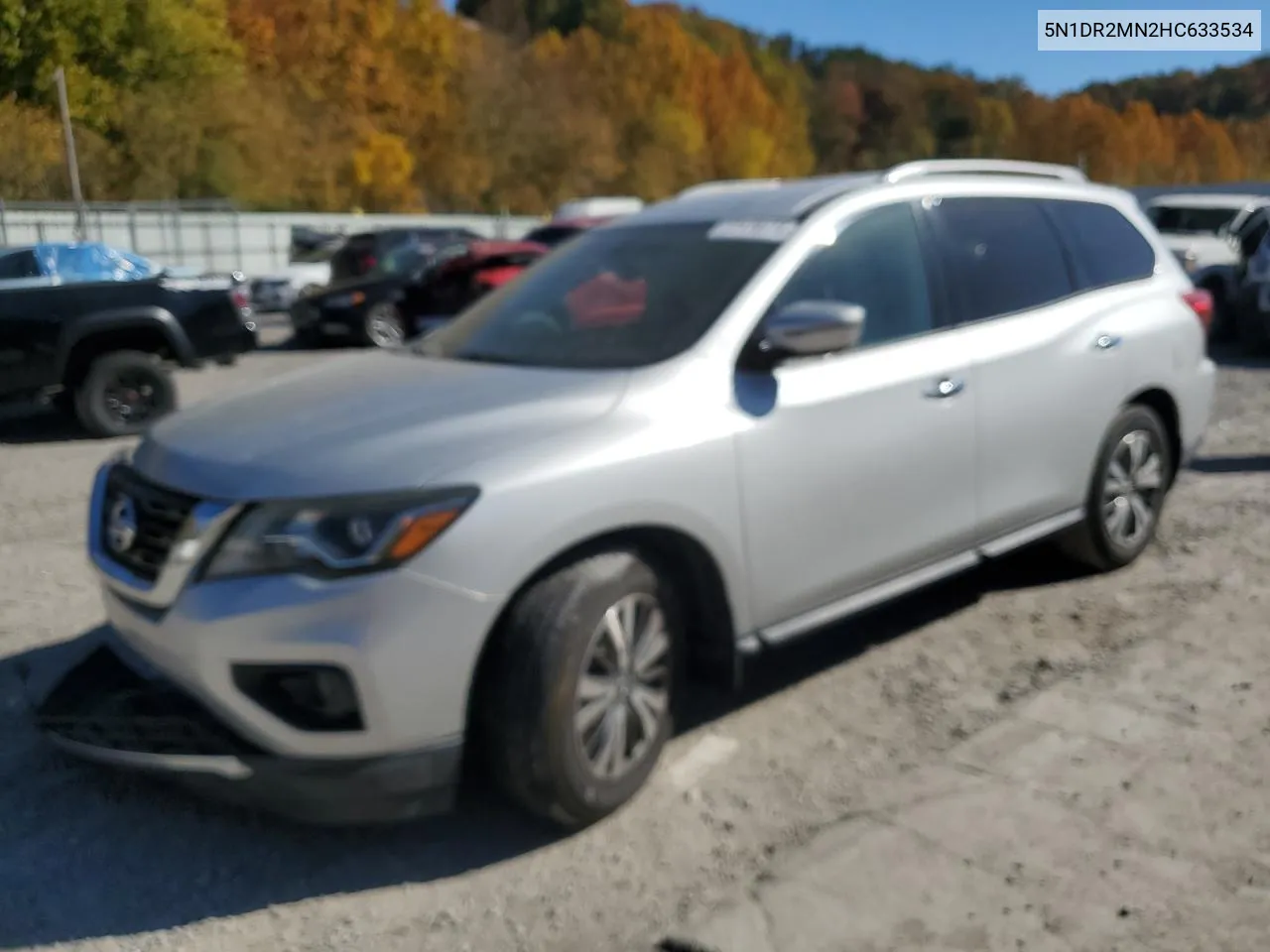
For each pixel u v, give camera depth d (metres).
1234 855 3.26
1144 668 4.53
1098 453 5.22
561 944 3.01
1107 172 116.62
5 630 5.21
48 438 10.58
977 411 4.51
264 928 3.10
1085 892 3.10
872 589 4.27
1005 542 4.80
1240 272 14.11
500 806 3.65
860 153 129.50
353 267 18.23
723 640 3.80
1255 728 4.00
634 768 3.56
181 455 3.48
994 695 4.38
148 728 3.31
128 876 3.34
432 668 3.12
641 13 106.88
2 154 39.62
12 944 3.05
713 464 3.63
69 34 44.19
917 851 3.30
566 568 3.37
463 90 70.69
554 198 71.94
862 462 4.08
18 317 9.83
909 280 4.46
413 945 3.02
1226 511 6.75
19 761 3.99
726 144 101.00
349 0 62.28
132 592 3.38
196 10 49.94
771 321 3.76
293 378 4.21
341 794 3.15
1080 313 5.08
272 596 3.09
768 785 3.75
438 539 3.10
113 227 33.72
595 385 3.65
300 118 57.66
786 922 3.00
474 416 3.47
